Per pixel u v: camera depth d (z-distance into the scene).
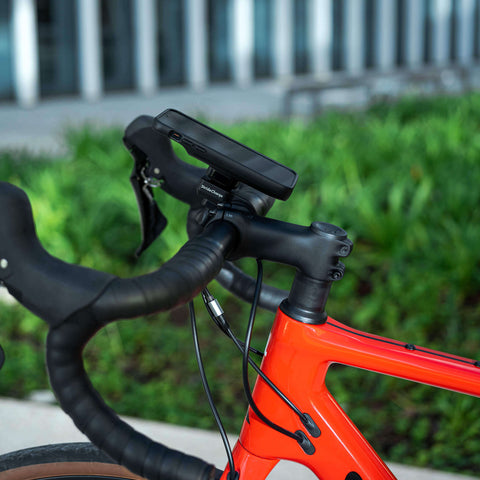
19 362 3.34
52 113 13.26
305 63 20.44
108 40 16.14
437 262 3.84
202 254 0.86
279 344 1.03
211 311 1.04
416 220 4.30
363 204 4.45
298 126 7.22
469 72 16.41
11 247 0.79
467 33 24.20
